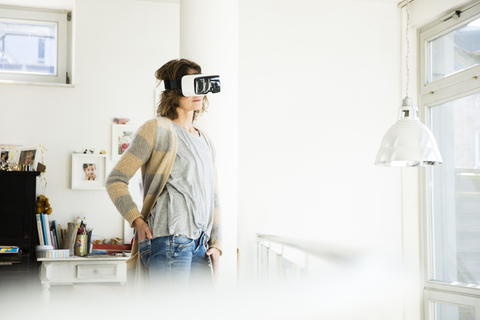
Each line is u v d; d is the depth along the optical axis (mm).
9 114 3635
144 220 1548
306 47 3934
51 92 3705
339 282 839
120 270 3395
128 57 3822
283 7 3926
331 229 3838
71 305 964
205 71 2236
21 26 3881
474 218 3453
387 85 4027
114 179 1544
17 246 3150
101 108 3760
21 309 3039
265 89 3842
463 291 3508
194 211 1536
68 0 3777
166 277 1455
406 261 829
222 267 2191
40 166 3475
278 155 3814
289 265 3400
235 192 2250
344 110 3943
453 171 3684
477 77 3393
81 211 3666
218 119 2232
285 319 814
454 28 3668
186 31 2271
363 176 3928
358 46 4008
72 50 3904
